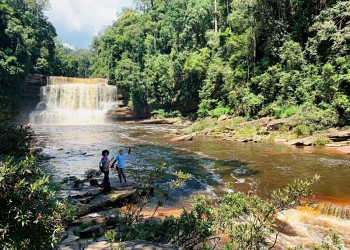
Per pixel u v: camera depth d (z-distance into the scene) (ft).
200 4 189.37
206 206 16.79
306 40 114.93
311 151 67.15
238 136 92.89
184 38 191.11
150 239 16.35
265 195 35.76
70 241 19.99
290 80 104.17
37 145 70.33
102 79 205.36
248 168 51.03
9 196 9.37
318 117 84.28
